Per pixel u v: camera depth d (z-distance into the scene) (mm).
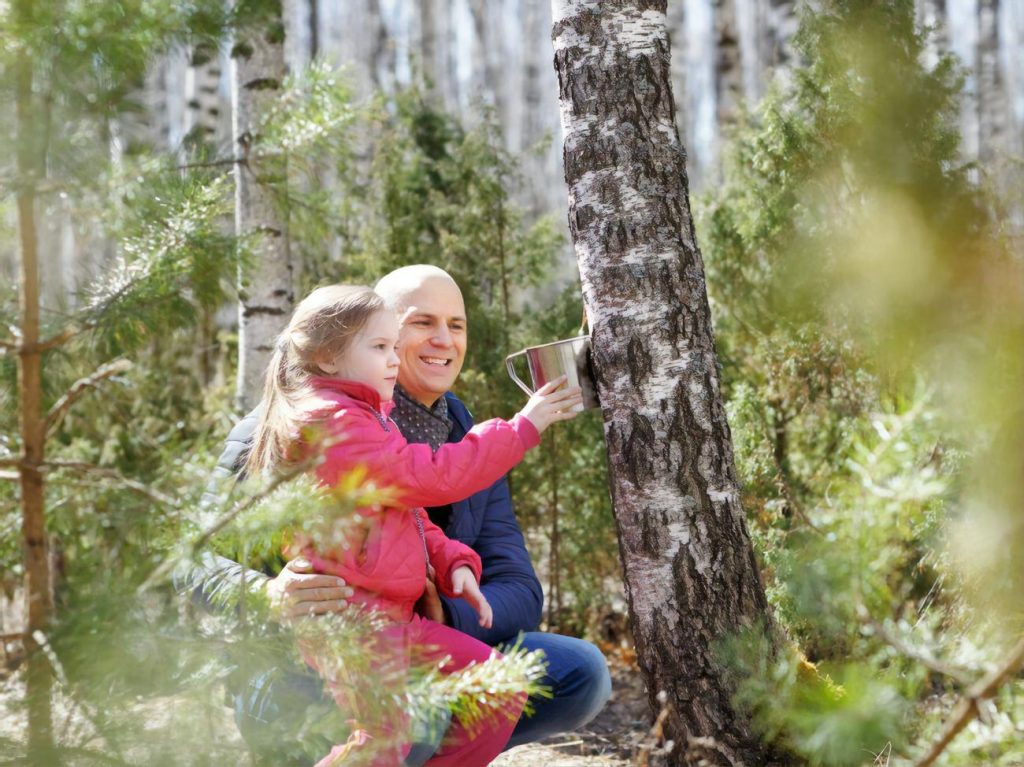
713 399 2363
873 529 1521
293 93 2469
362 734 1844
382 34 17172
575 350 2395
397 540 2152
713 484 2336
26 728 1547
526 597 2582
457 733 2254
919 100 1555
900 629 1533
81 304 2223
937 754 1408
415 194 4848
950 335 1372
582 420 4266
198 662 1562
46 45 1696
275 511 1603
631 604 2387
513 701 2107
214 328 6062
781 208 3361
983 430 1382
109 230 2086
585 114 2400
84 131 1816
